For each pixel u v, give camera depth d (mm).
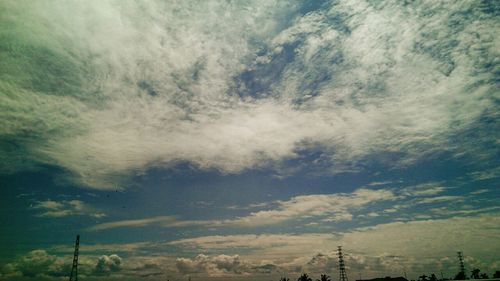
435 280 100875
